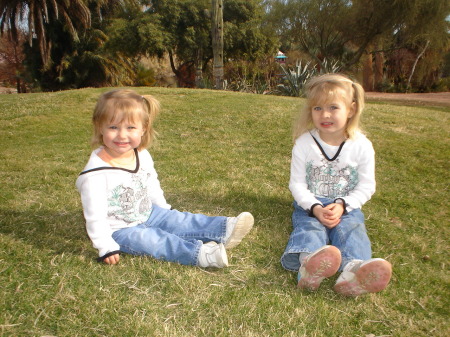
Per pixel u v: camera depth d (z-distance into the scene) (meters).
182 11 23.19
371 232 2.67
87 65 25.94
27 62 26.09
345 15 20.98
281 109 6.81
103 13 26.50
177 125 5.84
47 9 23.39
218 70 13.00
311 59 23.20
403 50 27.20
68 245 2.35
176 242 2.17
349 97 2.42
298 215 2.44
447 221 2.88
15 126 6.07
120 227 2.25
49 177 3.60
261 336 1.65
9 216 2.73
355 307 1.88
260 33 24.02
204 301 1.86
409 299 1.96
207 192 3.28
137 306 1.80
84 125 6.11
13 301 1.80
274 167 4.05
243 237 2.46
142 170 2.35
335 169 2.54
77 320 1.70
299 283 1.99
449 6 19.41
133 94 2.21
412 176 3.80
